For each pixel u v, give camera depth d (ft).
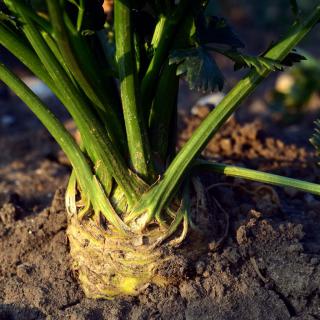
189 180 2.91
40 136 4.57
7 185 3.98
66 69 2.72
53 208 3.20
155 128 2.85
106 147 2.74
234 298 2.90
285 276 2.94
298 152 3.81
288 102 5.35
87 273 2.94
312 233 3.12
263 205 3.17
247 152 3.80
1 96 5.96
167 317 2.89
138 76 2.87
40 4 3.32
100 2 2.78
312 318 2.89
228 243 2.98
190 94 5.98
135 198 2.82
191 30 2.74
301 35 2.67
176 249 2.87
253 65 2.63
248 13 8.34
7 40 2.66
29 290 3.04
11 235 3.26
